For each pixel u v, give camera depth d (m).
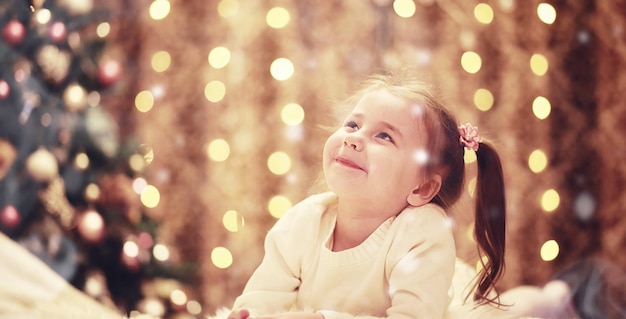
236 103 2.45
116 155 1.76
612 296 1.58
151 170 2.46
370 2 2.44
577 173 2.41
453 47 2.42
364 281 0.98
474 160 1.36
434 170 1.03
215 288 2.39
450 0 2.42
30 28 1.69
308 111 2.42
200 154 2.47
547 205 2.29
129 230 1.76
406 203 1.02
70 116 1.73
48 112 1.70
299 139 2.41
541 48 2.41
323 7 2.44
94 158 1.74
